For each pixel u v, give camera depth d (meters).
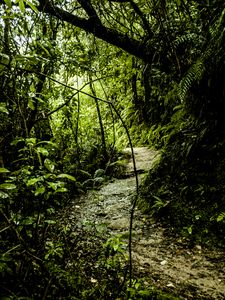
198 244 4.30
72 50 5.12
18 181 2.44
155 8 5.46
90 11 5.43
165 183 5.93
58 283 2.61
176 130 6.86
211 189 5.08
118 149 10.03
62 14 5.07
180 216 5.02
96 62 7.50
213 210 4.82
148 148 10.80
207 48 4.92
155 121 11.62
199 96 5.80
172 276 3.54
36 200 2.62
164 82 7.86
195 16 5.90
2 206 2.33
